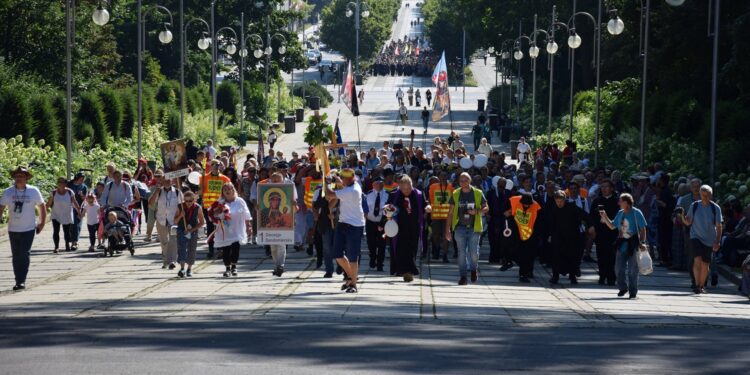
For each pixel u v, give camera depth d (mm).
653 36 64688
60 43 77000
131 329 16969
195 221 26688
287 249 33219
